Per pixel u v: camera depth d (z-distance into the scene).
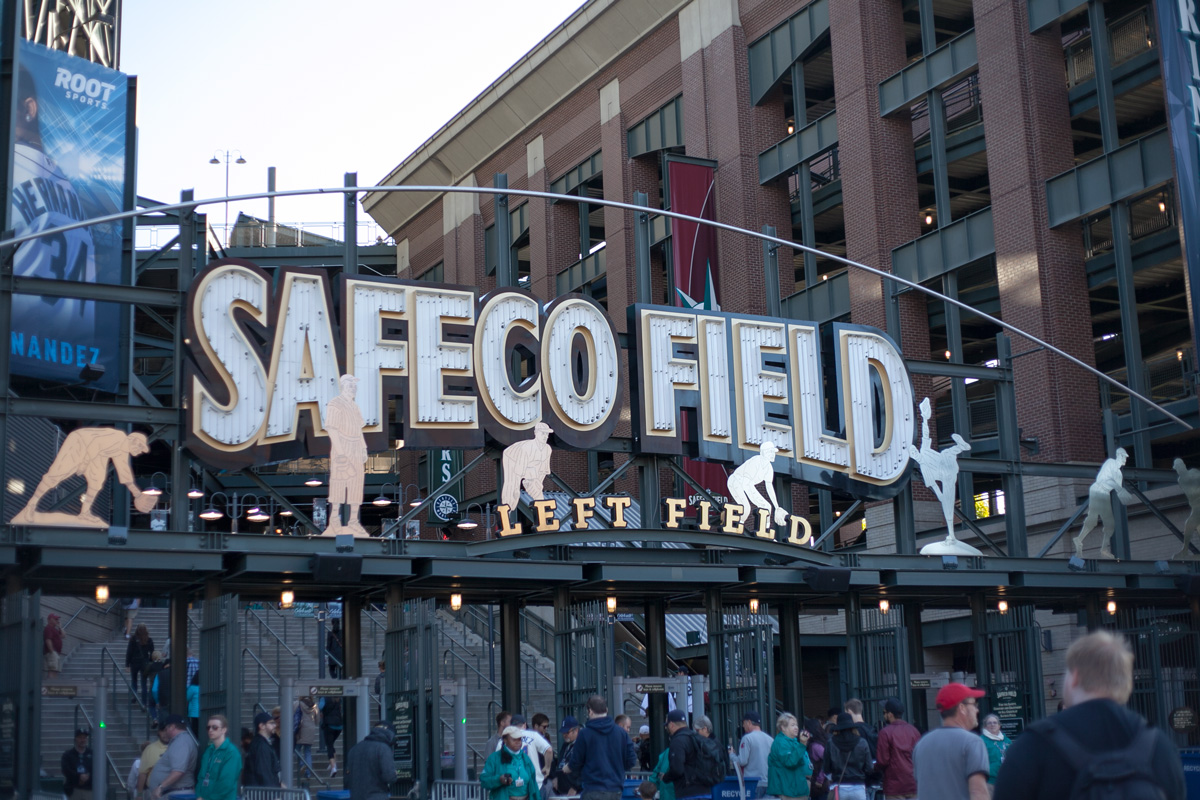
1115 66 39.12
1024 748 5.28
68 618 30.94
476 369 23.97
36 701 18.05
